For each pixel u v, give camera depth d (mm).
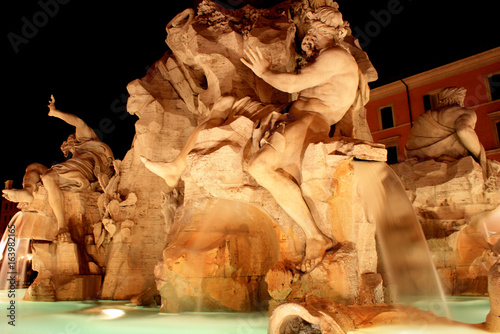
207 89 7898
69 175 9672
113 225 8758
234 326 5098
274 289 5293
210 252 6285
